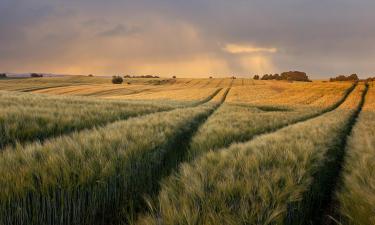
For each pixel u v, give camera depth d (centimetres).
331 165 535
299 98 4284
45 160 279
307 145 468
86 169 277
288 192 250
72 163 281
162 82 11556
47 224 249
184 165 343
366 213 232
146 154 379
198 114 1410
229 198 238
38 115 683
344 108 3209
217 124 955
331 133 810
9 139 493
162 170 439
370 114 2556
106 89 7006
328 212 343
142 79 13225
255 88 6178
